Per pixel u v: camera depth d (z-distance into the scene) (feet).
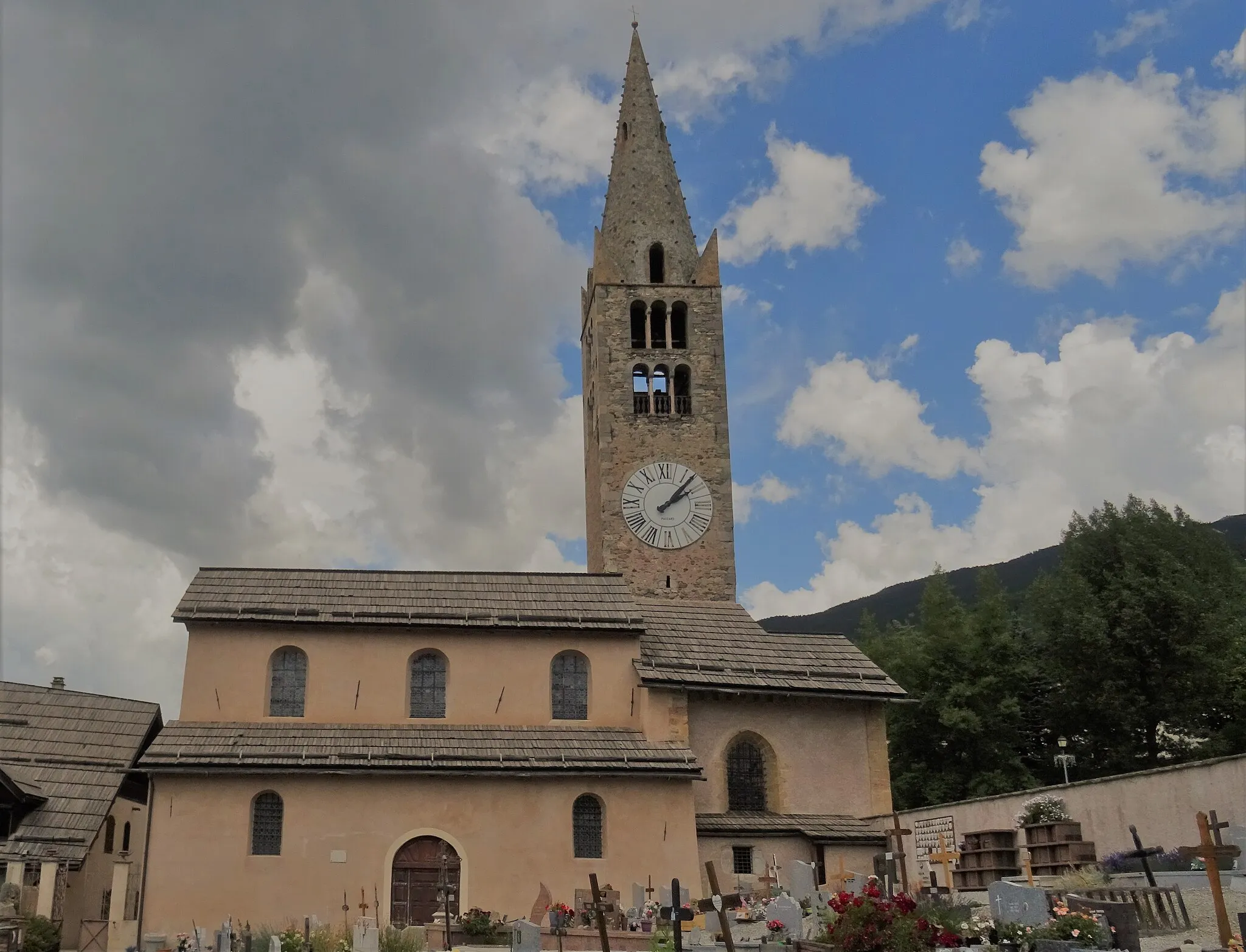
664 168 228.02
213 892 137.80
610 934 120.26
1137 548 228.22
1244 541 386.73
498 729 155.02
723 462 209.36
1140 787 125.39
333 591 163.53
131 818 181.47
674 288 217.97
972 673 234.17
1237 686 213.46
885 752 167.63
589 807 149.18
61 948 140.36
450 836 143.84
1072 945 82.64
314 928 130.11
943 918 92.53
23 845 146.82
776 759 164.86
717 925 124.06
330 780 143.95
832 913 114.01
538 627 161.07
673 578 202.39
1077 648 222.89
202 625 154.30
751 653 171.32
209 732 147.84
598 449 209.36
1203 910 98.43
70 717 171.01
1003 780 219.82
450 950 119.24
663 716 157.69
